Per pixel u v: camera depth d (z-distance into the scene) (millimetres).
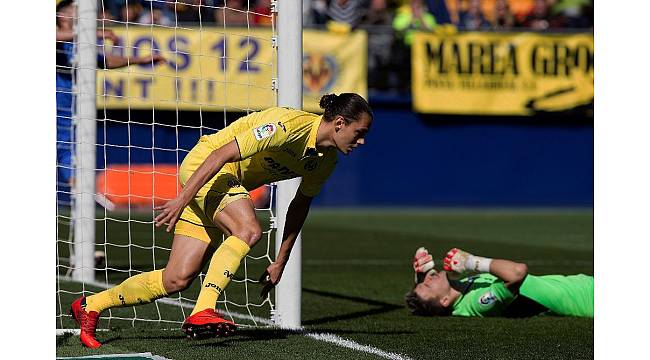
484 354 20812
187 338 21578
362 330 24078
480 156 72312
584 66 71625
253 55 60281
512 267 25688
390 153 71375
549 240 51594
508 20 72438
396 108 71188
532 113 71375
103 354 19656
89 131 32375
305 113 19625
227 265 18984
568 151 73000
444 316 26641
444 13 71188
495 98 70938
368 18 71188
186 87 61844
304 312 27562
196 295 29922
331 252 45000
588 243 50281
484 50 70688
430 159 71812
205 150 19859
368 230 55875
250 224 19297
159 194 64188
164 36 60812
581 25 73562
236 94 60688
